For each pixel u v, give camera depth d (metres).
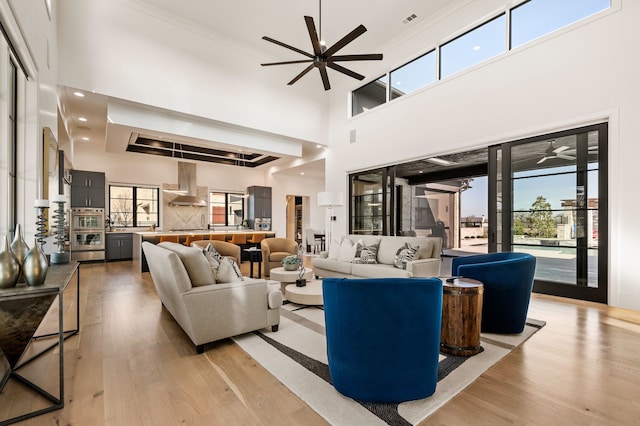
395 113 6.15
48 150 3.33
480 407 1.66
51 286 1.71
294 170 9.87
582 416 1.58
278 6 5.03
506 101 4.45
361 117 6.94
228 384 1.91
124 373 2.04
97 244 7.45
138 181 8.55
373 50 6.41
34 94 2.97
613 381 1.93
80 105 5.12
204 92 5.70
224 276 2.68
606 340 2.57
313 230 10.03
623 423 1.52
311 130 7.44
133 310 3.50
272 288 2.91
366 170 6.93
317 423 1.54
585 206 3.76
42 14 3.19
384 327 1.67
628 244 3.39
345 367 1.74
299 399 1.75
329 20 5.38
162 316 3.28
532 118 4.17
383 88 6.56
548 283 4.05
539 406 1.67
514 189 4.41
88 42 4.53
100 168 7.97
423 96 5.62
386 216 6.45
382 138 6.43
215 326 2.42
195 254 2.49
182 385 1.90
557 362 2.19
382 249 4.75
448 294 2.33
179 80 5.39
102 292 4.38
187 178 8.83
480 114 4.76
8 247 1.70
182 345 2.51
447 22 5.22
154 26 5.14
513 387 1.86
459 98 5.05
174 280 2.32
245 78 6.28
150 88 5.08
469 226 10.32
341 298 1.72
